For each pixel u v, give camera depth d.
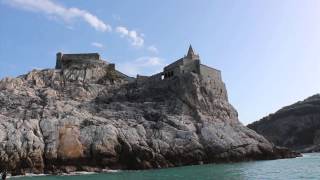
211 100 90.88
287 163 69.44
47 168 62.66
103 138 67.75
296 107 190.00
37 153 62.47
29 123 67.69
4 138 62.94
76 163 64.75
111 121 75.75
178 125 77.75
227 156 75.62
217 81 97.75
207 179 47.41
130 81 104.44
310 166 61.44
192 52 102.81
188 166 69.50
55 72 96.94
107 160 66.31
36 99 81.88
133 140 70.12
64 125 69.06
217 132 79.44
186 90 88.25
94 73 101.00
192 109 86.38
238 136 82.12
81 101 88.56
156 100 90.50
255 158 80.50
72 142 66.12
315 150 155.62
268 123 193.38
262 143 84.88
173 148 71.81
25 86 88.88
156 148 70.44
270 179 45.28
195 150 73.31
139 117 80.75
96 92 93.62
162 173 57.34
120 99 92.12
